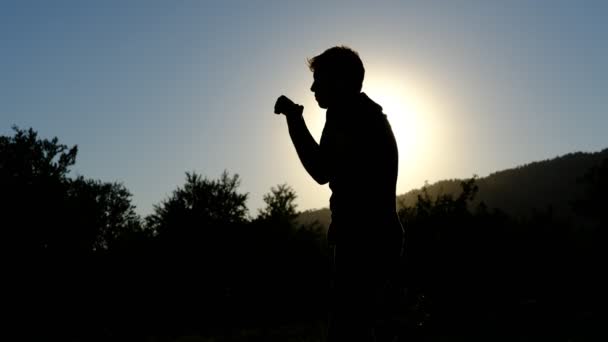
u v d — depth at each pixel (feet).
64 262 114.62
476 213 98.02
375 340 6.74
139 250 129.70
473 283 89.04
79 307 114.52
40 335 107.04
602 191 146.61
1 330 106.01
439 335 83.46
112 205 140.67
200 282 135.85
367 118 6.94
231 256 139.33
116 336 108.99
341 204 6.87
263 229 143.43
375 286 6.71
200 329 125.59
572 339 77.20
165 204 139.85
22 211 113.50
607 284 134.72
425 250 88.12
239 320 136.98
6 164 117.08
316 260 142.61
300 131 7.09
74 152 123.54
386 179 6.88
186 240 136.15
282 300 140.46
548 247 120.98
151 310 127.44
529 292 120.57
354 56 7.16
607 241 140.56
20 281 110.22
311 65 7.34
